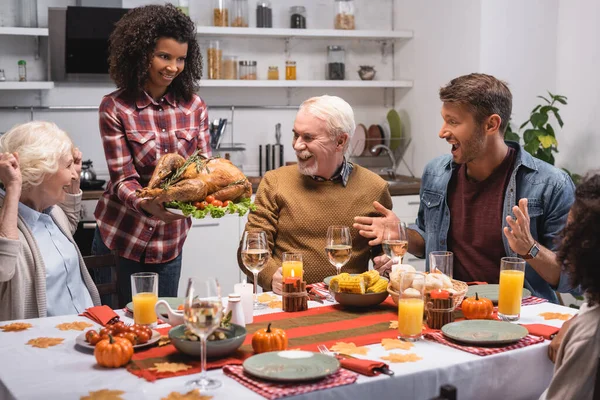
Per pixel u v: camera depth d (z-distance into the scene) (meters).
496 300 2.15
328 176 2.64
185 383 1.51
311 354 1.63
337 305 2.19
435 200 2.61
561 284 2.20
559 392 1.60
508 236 2.12
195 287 1.53
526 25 4.44
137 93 2.83
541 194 2.44
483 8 4.33
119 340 1.64
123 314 2.11
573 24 4.39
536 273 2.44
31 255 2.16
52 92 4.52
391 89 5.30
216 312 1.50
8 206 2.11
